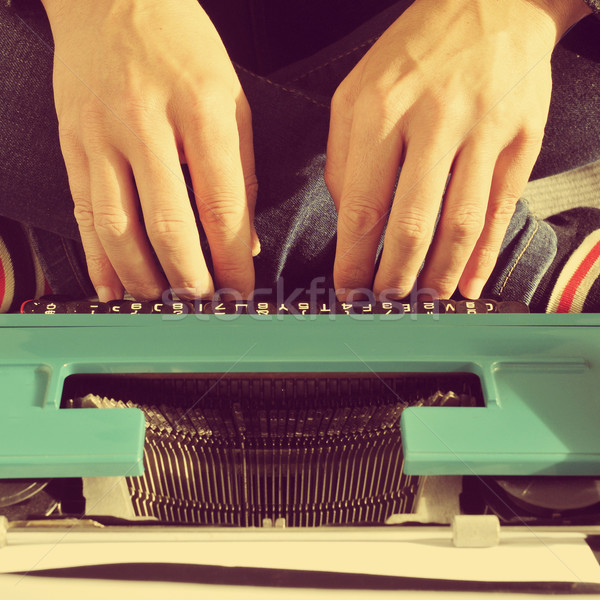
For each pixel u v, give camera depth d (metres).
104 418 0.48
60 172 0.75
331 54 0.82
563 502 0.46
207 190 0.58
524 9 0.62
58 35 0.63
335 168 0.64
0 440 0.46
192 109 0.56
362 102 0.58
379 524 0.47
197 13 0.64
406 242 0.57
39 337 0.54
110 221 0.60
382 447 0.51
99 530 0.43
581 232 0.88
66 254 0.88
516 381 0.51
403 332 0.55
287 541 0.42
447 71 0.57
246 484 0.53
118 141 0.58
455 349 0.53
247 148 0.65
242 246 0.61
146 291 0.63
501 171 0.62
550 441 0.47
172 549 0.42
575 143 0.85
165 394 0.56
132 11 0.62
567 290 0.81
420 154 0.56
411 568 0.41
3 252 0.94
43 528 0.44
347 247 0.61
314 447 0.51
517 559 0.42
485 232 0.65
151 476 0.52
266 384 0.56
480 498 0.50
